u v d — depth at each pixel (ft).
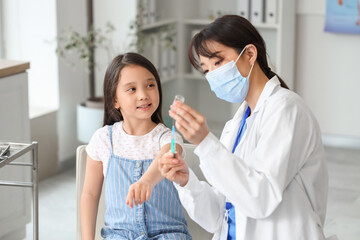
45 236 12.06
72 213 13.26
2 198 11.14
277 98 6.00
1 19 15.61
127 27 16.33
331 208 13.66
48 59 15.51
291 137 5.77
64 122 15.97
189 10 18.80
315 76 18.31
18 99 11.68
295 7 17.92
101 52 16.60
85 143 15.83
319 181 6.16
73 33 15.16
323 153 6.15
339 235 12.27
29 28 15.49
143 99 6.61
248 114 6.62
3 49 15.78
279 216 5.92
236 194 5.62
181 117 5.53
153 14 17.44
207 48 6.05
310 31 18.08
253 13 17.33
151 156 6.80
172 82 18.90
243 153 6.12
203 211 6.67
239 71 6.07
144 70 6.68
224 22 6.04
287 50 17.56
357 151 17.98
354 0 17.21
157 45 17.65
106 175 6.87
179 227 6.73
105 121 7.21
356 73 17.90
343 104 18.22
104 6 16.43
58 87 15.60
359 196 14.39
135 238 6.60
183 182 6.40
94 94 16.99
